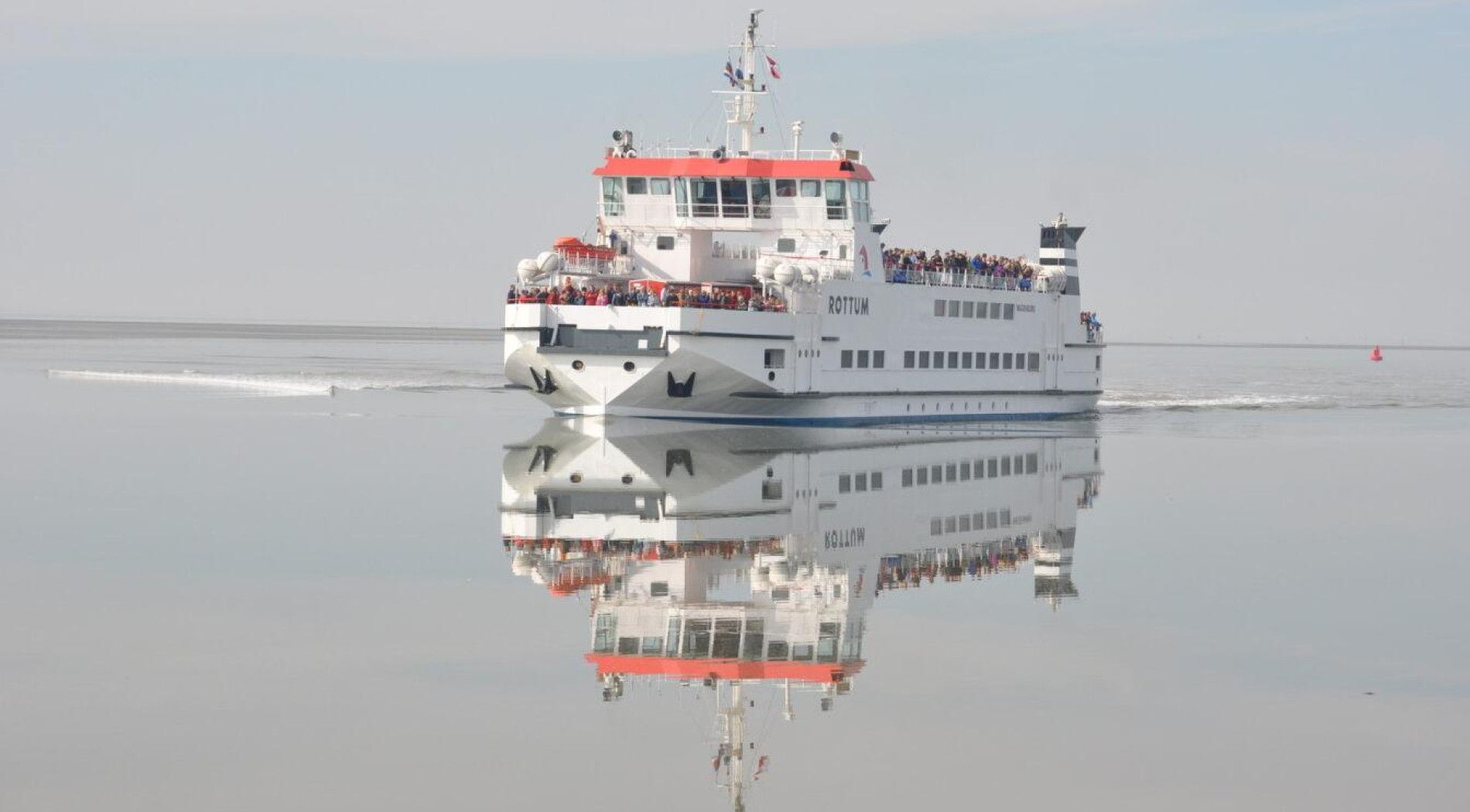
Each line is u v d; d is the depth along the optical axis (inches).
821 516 6063.0
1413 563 5241.1
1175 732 3383.4
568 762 3159.5
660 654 3939.5
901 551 5324.8
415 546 5270.7
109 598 4414.4
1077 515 6264.8
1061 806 2965.1
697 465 7603.4
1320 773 3149.6
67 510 5959.6
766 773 3117.6
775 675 3777.1
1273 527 6013.8
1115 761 3206.2
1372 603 4601.4
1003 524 5994.1
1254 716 3494.1
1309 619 4384.8
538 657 3882.9
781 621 4284.0
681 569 4936.0
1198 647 4069.9
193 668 3718.0
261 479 6934.1
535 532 5565.9
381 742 3248.0
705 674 3779.5
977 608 4490.7
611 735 3329.2
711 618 4298.7
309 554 5113.2
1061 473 7741.1
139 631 4047.7
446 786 3016.7
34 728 3287.4
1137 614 4424.2
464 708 3476.9
